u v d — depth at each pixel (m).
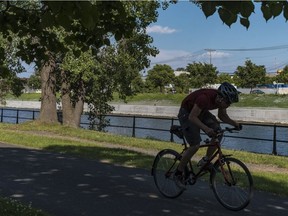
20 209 5.62
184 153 6.51
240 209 6.05
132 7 16.19
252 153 12.93
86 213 5.96
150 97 64.69
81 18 2.85
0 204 5.82
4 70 5.23
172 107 49.34
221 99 6.17
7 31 4.91
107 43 4.99
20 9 4.53
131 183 7.98
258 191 7.51
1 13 4.56
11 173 8.84
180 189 6.72
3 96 31.36
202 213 6.03
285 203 6.69
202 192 7.26
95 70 18.89
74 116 21.59
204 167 6.48
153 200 6.71
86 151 12.13
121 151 12.27
